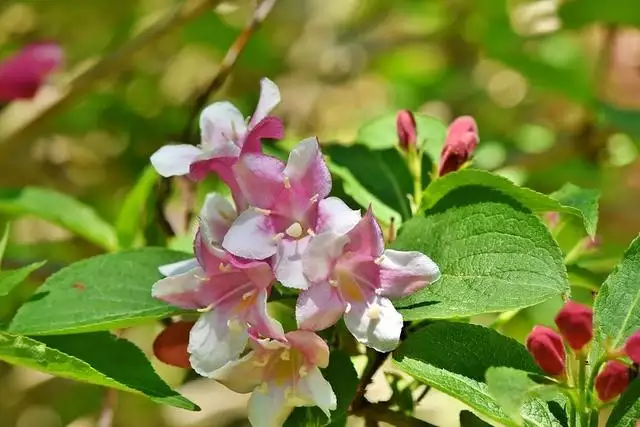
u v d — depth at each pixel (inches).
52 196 27.0
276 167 21.1
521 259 20.8
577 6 31.4
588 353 20.9
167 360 22.0
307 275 20.8
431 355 21.1
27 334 21.9
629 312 21.1
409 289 21.0
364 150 24.3
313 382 20.9
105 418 25.4
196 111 26.3
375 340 20.8
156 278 22.7
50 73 28.4
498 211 21.1
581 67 33.0
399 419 22.2
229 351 21.0
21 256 32.0
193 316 22.9
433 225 21.6
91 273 22.7
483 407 20.5
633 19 30.7
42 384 34.0
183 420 32.8
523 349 21.0
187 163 21.9
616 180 32.2
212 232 21.4
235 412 32.2
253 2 27.3
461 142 22.4
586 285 23.5
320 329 20.9
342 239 20.7
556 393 20.7
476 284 21.0
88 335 22.3
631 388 20.8
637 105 33.2
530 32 33.4
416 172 23.3
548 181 30.4
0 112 29.4
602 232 31.3
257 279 21.0
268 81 22.0
